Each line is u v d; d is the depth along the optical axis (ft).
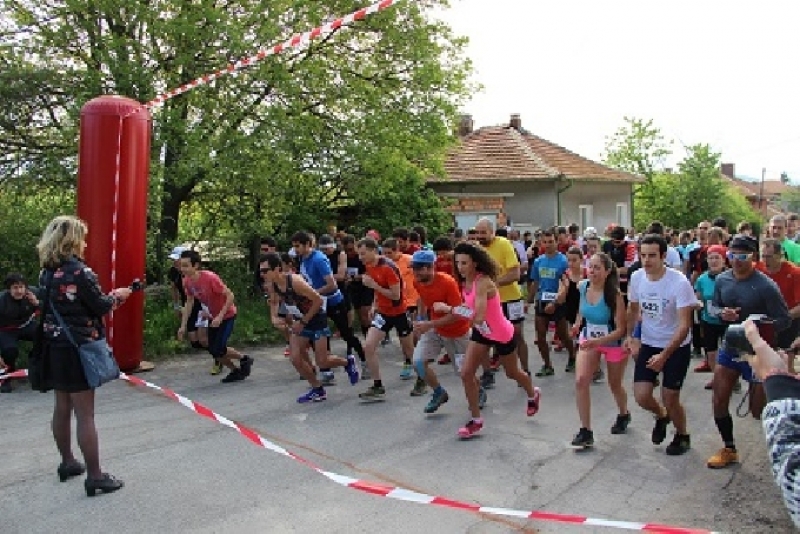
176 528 15.31
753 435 21.84
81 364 16.56
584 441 20.63
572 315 31.04
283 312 26.91
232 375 30.14
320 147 48.62
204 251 47.78
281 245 52.60
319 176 49.57
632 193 105.50
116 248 29.84
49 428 22.89
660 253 19.17
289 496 17.15
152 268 42.50
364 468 19.15
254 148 43.83
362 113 50.03
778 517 15.78
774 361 8.94
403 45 50.11
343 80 49.47
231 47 41.47
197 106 42.55
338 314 29.30
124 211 29.89
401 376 30.45
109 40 39.91
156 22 40.16
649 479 18.28
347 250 37.96
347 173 51.26
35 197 42.47
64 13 40.70
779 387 8.55
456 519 15.80
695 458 19.83
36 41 41.34
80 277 16.46
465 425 23.13
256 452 20.48
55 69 41.65
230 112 43.78
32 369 16.88
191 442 21.40
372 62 51.65
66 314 16.52
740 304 18.75
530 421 23.72
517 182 83.56
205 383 29.86
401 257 31.94
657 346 19.49
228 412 25.05
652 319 19.47
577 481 18.17
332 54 49.88
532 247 48.96
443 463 19.60
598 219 95.71
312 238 29.37
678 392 19.61
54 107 42.47
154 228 41.70
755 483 17.85
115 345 30.60
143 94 40.91
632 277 20.21
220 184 44.96
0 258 37.76
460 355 24.21
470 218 71.61
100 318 17.07
